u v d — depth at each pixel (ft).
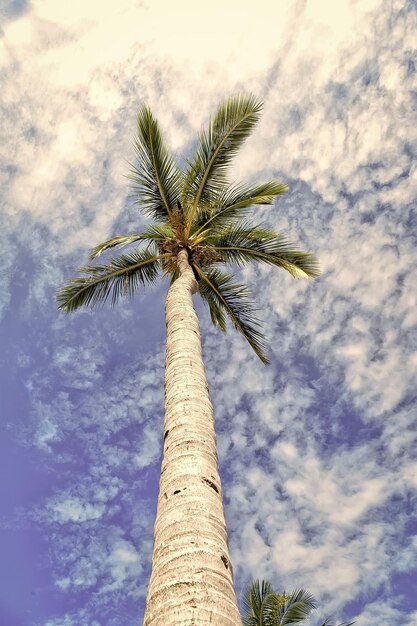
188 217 36.40
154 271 38.19
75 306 37.14
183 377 19.39
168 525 12.69
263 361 37.86
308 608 35.76
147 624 10.18
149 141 34.91
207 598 10.17
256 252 37.17
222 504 14.19
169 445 16.07
